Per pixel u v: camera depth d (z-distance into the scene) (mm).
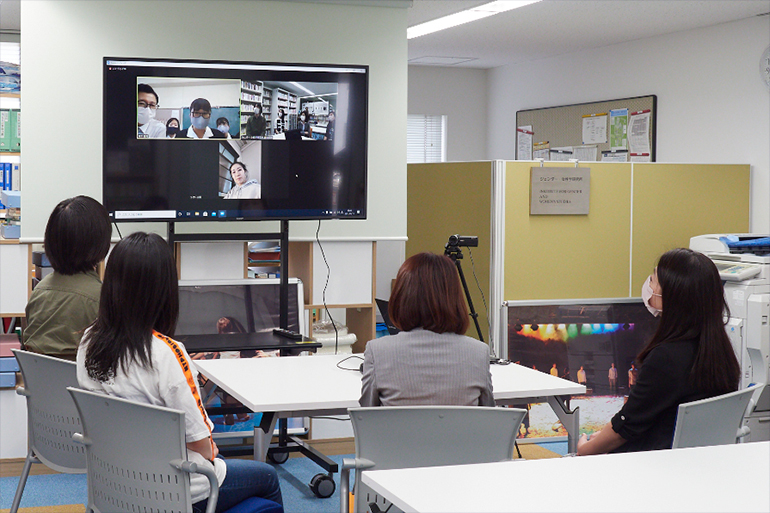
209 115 3764
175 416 1850
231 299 4082
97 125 4215
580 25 6191
